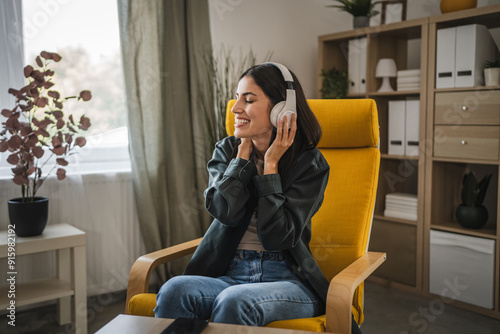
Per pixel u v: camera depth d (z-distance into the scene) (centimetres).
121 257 237
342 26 333
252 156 133
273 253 125
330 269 141
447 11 233
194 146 245
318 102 157
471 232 224
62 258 206
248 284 112
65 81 220
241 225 127
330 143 157
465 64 223
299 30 310
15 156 183
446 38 230
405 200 253
